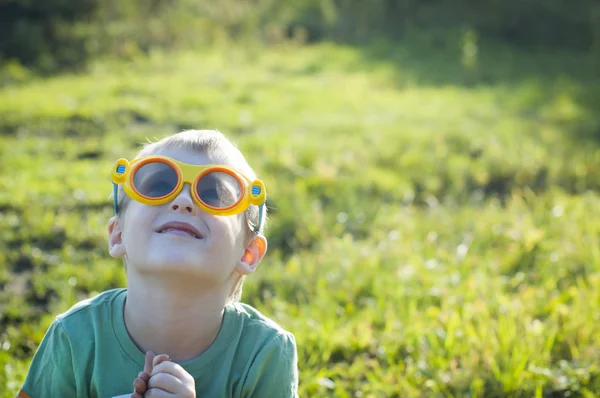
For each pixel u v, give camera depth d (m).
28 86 10.14
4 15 12.84
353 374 3.62
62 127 7.93
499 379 3.45
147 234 2.05
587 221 5.79
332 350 3.82
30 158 6.84
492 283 4.53
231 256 2.11
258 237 2.27
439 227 5.65
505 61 14.79
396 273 4.66
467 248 5.19
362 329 3.89
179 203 2.03
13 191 5.89
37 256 4.95
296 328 3.88
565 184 7.16
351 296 4.39
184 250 2.01
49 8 13.04
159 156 2.08
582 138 9.00
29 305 4.43
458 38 15.57
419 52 14.95
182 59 12.54
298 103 9.82
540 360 3.58
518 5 17.14
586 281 4.74
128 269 2.15
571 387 3.46
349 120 8.86
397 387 3.46
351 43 15.61
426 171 7.03
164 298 2.07
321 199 6.27
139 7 14.05
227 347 2.18
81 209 5.79
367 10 16.28
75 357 2.16
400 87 11.69
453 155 7.57
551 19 17.22
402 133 8.23
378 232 5.54
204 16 14.68
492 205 6.26
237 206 2.07
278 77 11.77
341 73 12.36
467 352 3.69
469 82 12.64
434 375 3.52
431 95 11.02
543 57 15.66
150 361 2.05
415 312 4.09
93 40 12.39
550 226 5.69
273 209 5.71
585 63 15.13
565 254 5.05
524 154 7.65
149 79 10.81
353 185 6.46
